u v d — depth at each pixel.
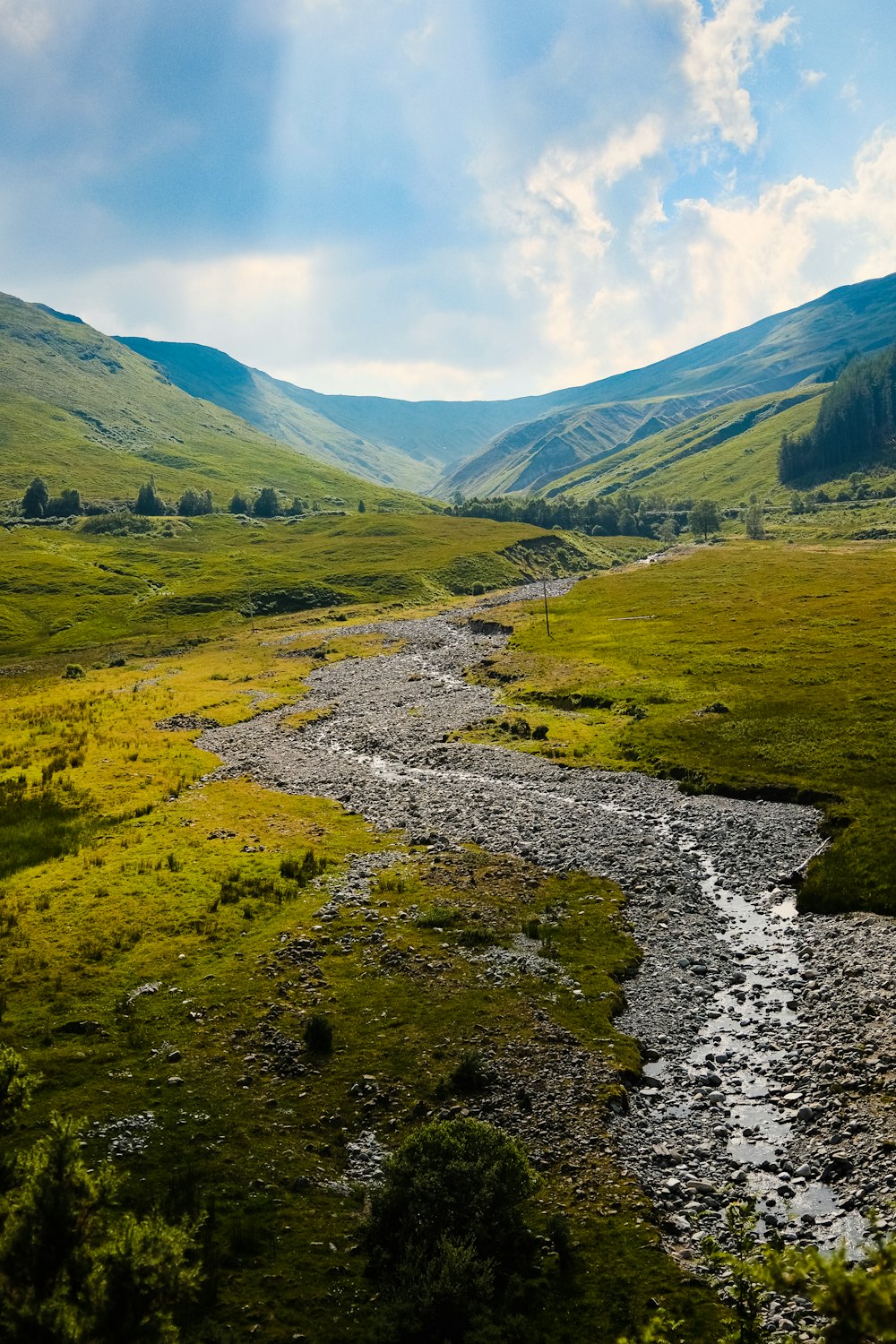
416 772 62.56
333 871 42.78
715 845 46.12
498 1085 25.20
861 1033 27.50
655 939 35.97
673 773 58.28
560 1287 17.83
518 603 153.25
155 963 32.78
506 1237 18.44
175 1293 13.32
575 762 62.56
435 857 44.62
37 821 50.62
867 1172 21.03
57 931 35.50
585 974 32.50
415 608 170.25
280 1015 28.98
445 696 89.69
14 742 71.31
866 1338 11.50
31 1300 12.77
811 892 38.97
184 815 52.06
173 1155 21.55
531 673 95.94
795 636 97.69
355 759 67.25
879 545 189.62
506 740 70.06
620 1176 21.64
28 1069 25.22
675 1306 17.20
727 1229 19.78
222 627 169.25
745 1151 22.77
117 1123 22.72
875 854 41.44
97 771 61.91
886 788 50.72
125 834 48.41
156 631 172.25
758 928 36.97
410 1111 23.97
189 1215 19.23
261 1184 20.72
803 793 51.97
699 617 118.00
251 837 47.78
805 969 32.94
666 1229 19.89
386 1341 16.03
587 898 39.69
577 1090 25.03
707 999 31.20
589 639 111.50
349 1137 23.06
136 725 78.38
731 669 86.06
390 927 36.03
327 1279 17.86
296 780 60.94
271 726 79.50
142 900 38.66
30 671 136.12
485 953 33.91
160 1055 26.38
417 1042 27.45
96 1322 12.64
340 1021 28.77
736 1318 16.77
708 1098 25.14
